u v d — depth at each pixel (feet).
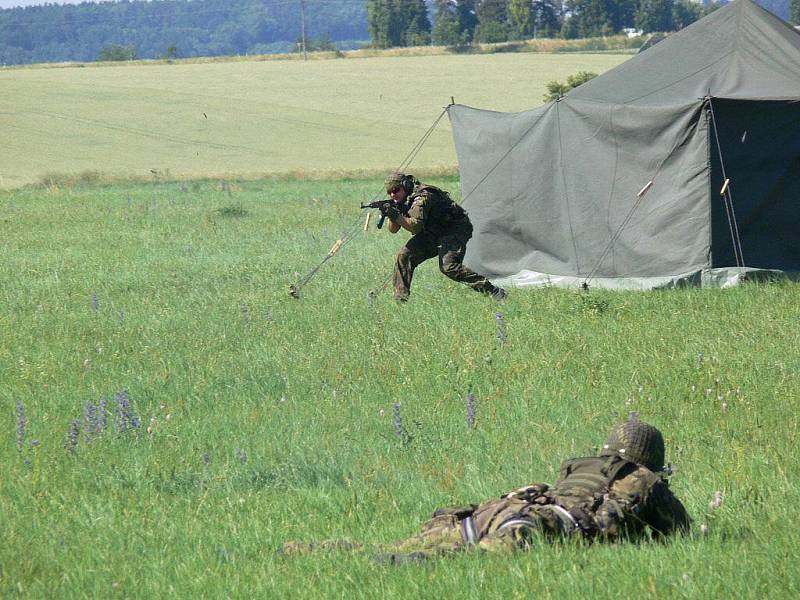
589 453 85.76
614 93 186.60
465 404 103.96
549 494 62.64
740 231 174.40
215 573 61.77
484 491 76.79
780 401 100.89
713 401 101.09
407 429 94.53
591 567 56.95
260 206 383.86
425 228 163.43
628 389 106.63
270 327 146.72
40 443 92.73
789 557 59.31
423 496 77.00
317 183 553.64
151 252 244.63
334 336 138.00
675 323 140.87
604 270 183.11
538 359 120.67
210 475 84.38
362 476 82.79
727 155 171.83
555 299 163.53
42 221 322.96
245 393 111.75
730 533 64.75
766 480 76.23
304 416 101.96
